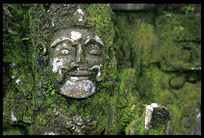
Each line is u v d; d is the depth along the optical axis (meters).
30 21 1.46
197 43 1.82
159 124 1.34
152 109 1.33
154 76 1.84
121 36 1.80
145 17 1.84
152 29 1.83
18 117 1.46
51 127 1.39
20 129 1.54
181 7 1.84
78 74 1.30
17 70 1.55
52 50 1.33
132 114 1.46
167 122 1.36
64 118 1.37
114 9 1.75
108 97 1.45
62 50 1.30
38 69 1.40
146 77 1.84
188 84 1.85
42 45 1.35
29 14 1.47
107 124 1.45
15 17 1.57
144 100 1.81
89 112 1.41
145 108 1.39
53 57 1.32
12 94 1.54
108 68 1.41
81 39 1.30
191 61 1.82
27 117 1.44
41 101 1.40
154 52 1.82
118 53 1.76
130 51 1.81
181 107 1.83
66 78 1.33
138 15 1.83
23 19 1.60
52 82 1.37
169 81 1.84
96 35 1.34
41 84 1.38
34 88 1.45
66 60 1.30
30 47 1.57
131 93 1.52
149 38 1.82
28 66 1.56
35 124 1.42
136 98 1.53
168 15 1.81
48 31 1.36
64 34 1.30
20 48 1.57
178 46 1.82
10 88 1.57
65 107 1.39
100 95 1.43
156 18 1.83
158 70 1.85
